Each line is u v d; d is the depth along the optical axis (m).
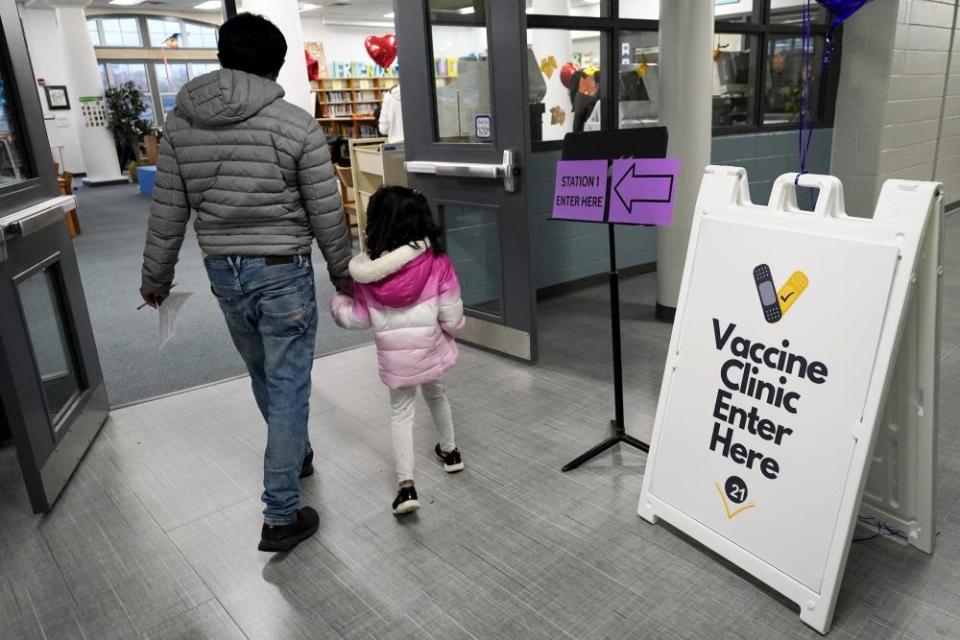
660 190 2.00
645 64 4.60
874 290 1.48
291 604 1.76
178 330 4.14
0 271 2.08
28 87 2.50
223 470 2.46
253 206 1.77
